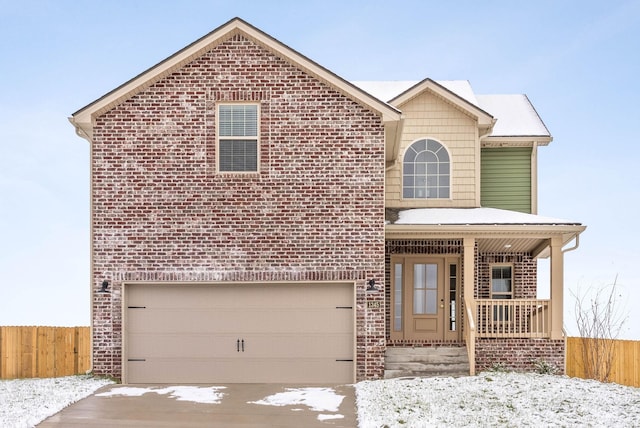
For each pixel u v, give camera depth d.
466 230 16.30
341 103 15.42
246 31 15.32
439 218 17.19
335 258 15.21
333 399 13.32
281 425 11.30
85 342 18.27
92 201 15.36
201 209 15.26
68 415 11.84
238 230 15.23
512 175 20.22
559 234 16.42
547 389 13.72
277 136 15.38
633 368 16.66
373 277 15.16
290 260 15.19
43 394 13.45
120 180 15.29
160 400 13.20
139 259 15.19
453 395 13.05
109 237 15.21
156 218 15.24
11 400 12.89
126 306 15.27
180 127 15.38
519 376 15.23
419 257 18.88
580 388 13.98
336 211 15.26
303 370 15.23
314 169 15.33
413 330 18.77
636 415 11.73
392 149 17.89
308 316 15.30
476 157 19.31
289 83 15.45
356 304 15.18
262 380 15.21
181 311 15.34
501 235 16.52
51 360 18.27
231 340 15.29
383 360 15.12
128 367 15.25
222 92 15.41
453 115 19.42
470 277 16.45
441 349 16.39
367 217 15.25
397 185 19.23
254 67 15.48
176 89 15.44
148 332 15.30
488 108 21.72
